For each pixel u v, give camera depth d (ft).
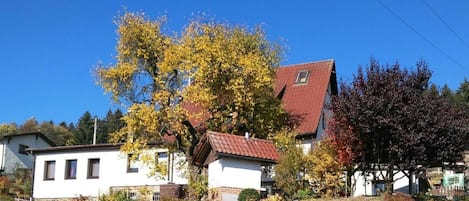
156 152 117.29
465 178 109.09
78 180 139.95
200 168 107.86
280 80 147.74
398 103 84.84
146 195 114.93
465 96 208.44
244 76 114.21
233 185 91.91
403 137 83.87
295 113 134.51
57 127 349.82
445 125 84.53
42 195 143.13
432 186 124.67
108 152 138.10
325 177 92.73
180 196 108.68
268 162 95.25
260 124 119.55
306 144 128.98
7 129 304.09
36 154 146.30
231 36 122.83
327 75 143.74
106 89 115.24
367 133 87.76
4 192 143.74
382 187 109.29
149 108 110.42
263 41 127.95
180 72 112.98
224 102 116.06
